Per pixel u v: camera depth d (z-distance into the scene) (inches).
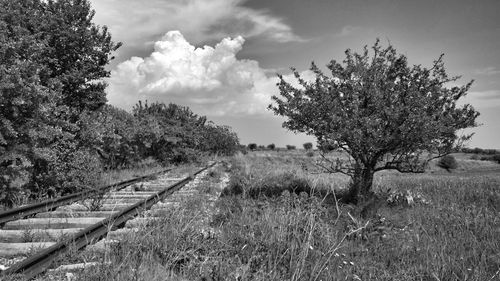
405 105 382.3
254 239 237.3
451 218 323.6
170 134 1069.8
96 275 177.0
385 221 311.4
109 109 839.7
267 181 533.0
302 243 222.1
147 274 177.8
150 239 220.4
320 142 402.0
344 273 204.1
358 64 401.1
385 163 440.8
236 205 357.7
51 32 498.9
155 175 684.7
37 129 404.8
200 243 224.7
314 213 283.0
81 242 229.1
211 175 744.3
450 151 395.2
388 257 234.2
